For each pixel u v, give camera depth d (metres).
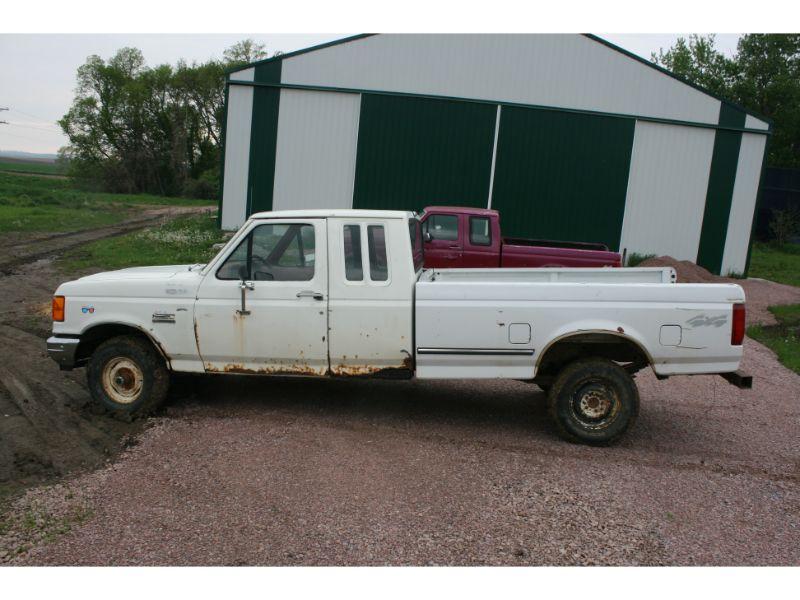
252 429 5.87
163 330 6.00
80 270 14.38
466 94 19.06
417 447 5.59
